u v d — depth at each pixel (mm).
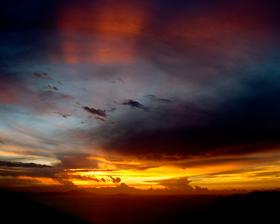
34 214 48000
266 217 132500
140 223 130750
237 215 145750
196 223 142375
